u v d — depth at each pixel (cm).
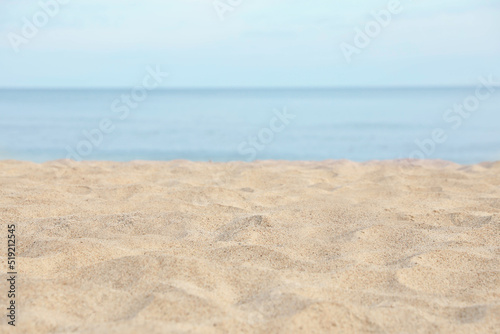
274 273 288
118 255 328
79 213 464
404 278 290
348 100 5419
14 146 1559
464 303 258
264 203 520
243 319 225
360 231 391
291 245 365
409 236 384
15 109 3834
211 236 396
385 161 918
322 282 281
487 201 513
